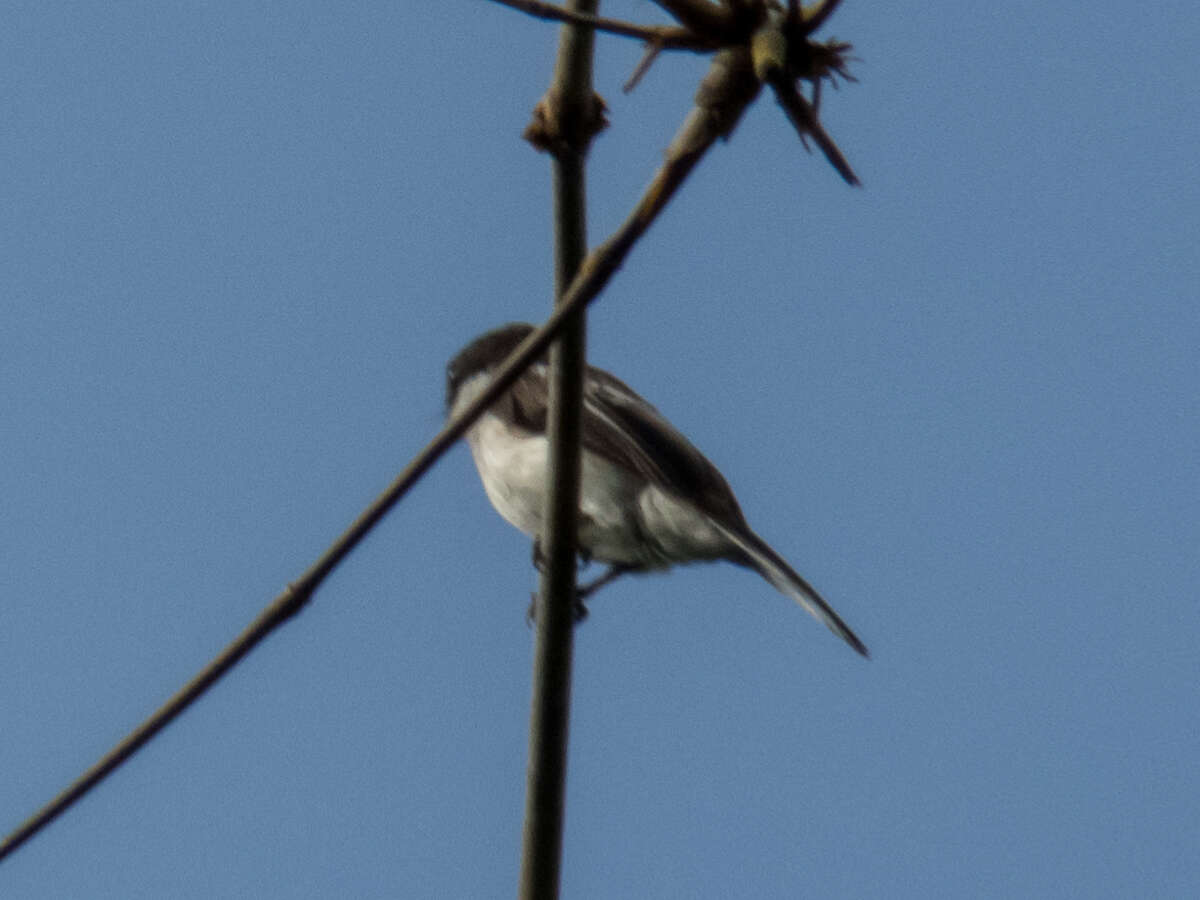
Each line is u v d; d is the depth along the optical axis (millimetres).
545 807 8102
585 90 6324
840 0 5066
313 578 5281
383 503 5277
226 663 5355
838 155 5141
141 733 5293
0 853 5273
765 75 4949
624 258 5168
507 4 5324
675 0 5098
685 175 5152
